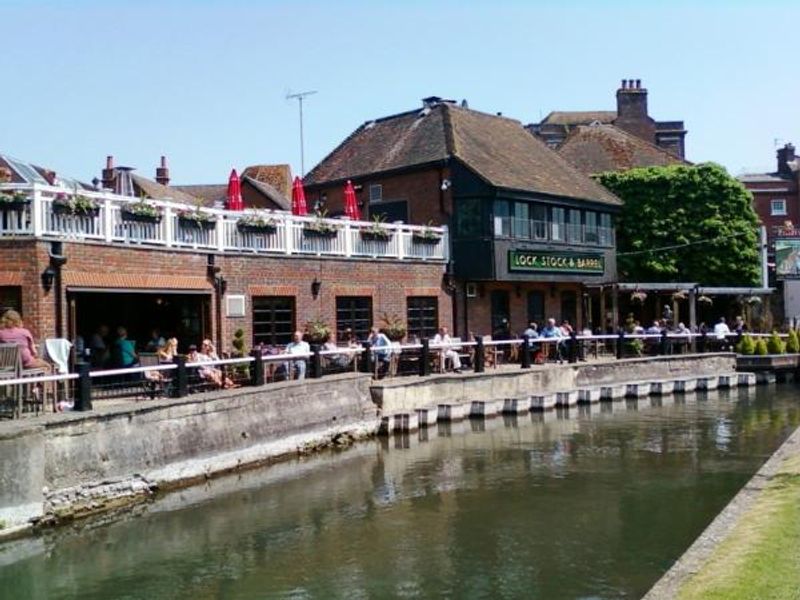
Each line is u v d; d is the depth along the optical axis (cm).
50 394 1405
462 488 1465
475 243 2852
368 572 1035
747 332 3519
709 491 1420
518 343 2620
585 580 994
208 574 1037
